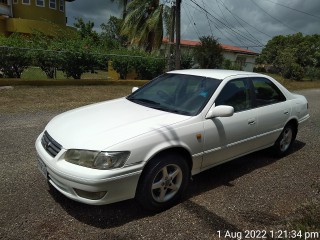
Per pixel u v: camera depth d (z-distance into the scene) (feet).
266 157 17.33
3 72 38.88
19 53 38.96
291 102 17.15
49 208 10.85
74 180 9.52
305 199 12.34
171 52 52.49
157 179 10.78
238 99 13.85
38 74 42.29
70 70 44.09
